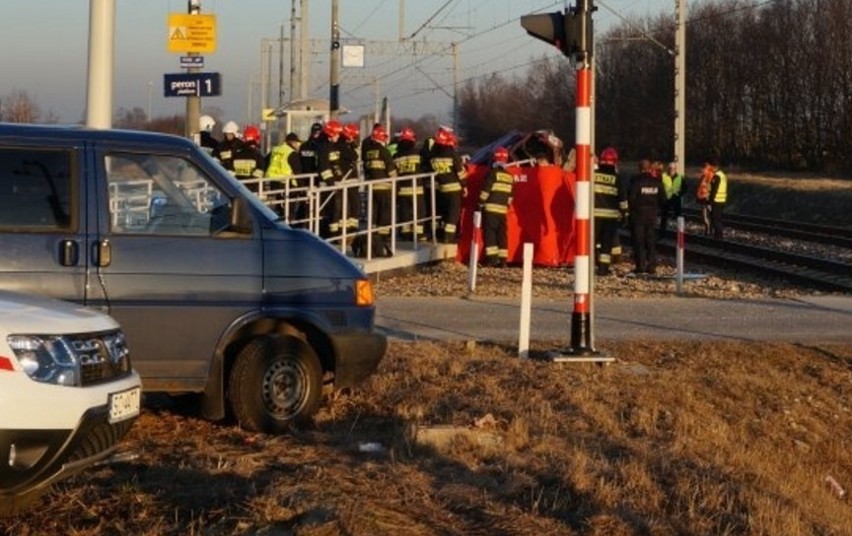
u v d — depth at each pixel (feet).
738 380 39.37
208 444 29.55
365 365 32.35
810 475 32.53
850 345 47.09
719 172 112.27
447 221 77.82
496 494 25.44
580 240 40.16
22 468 21.22
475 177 79.51
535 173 78.23
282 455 28.32
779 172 253.65
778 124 263.70
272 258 31.22
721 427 34.14
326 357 32.58
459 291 63.72
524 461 27.94
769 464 30.94
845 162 247.50
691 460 29.07
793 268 83.87
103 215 29.84
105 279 29.68
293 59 218.18
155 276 30.04
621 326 50.65
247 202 31.22
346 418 32.83
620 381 37.24
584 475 26.40
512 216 78.38
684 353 44.50
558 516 24.25
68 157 29.84
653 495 25.68
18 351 21.30
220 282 30.66
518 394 34.83
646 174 76.69
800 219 183.42
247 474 26.17
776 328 51.06
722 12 273.13
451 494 25.21
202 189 30.91
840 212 176.14
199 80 78.07
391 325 49.75
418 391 34.99
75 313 23.18
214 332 30.55
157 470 26.37
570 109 277.03
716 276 80.38
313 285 31.60
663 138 278.46
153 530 22.27
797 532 24.75
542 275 72.95
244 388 30.73
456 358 40.04
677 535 23.54
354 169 71.97
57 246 29.37
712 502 25.46
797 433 36.04
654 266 77.30
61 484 24.88
